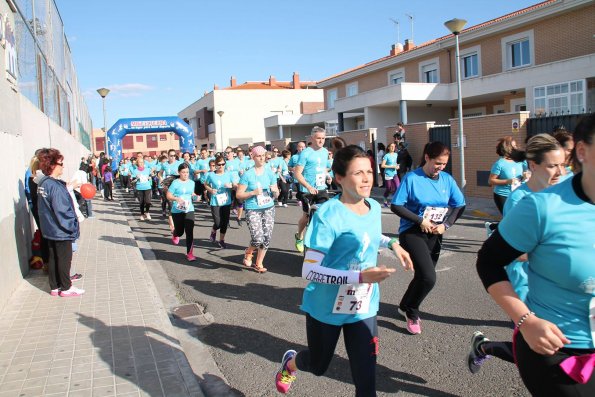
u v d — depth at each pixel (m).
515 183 7.09
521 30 22.72
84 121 32.97
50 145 12.16
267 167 7.74
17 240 7.14
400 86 24.83
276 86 61.38
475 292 6.13
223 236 9.87
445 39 26.03
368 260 3.02
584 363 2.01
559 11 20.62
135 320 5.38
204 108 56.81
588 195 1.96
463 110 28.14
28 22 9.71
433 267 4.73
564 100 20.48
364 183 2.91
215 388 4.01
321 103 53.41
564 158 3.80
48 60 13.12
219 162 9.63
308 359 3.16
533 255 2.10
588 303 2.01
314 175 8.14
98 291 6.59
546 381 2.08
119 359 4.34
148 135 76.88
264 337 5.06
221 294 6.65
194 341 5.03
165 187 14.35
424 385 3.86
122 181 28.05
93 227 12.87
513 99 23.94
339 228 2.88
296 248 9.27
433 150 4.66
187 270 8.09
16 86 7.76
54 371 4.14
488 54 24.47
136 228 13.09
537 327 1.94
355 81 34.34
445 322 5.18
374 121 27.61
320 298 3.00
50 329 5.16
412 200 4.73
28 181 7.69
